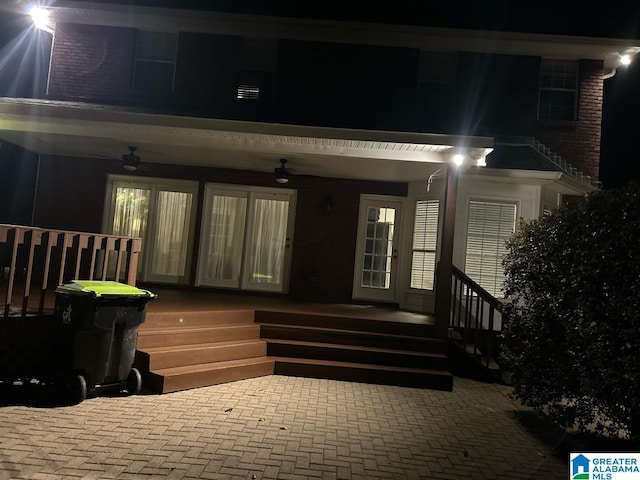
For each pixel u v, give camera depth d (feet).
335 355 21.07
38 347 16.29
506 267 19.06
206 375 17.56
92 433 12.39
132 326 15.80
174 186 32.50
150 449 11.59
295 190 32.32
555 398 15.03
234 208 32.76
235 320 22.11
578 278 13.74
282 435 13.25
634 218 12.86
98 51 32.53
